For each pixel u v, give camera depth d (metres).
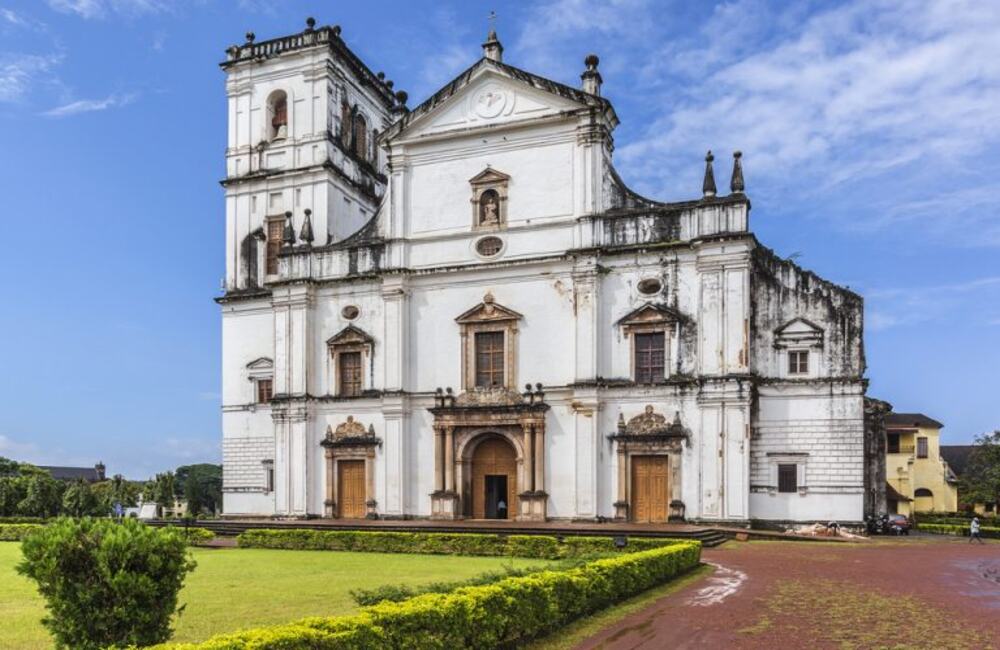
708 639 14.90
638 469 37.91
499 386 40.34
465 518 40.53
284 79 47.50
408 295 42.50
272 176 46.72
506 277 40.81
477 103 42.06
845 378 36.44
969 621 16.48
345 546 31.62
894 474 60.59
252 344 46.34
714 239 36.88
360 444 42.16
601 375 38.53
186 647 9.51
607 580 17.81
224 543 34.28
